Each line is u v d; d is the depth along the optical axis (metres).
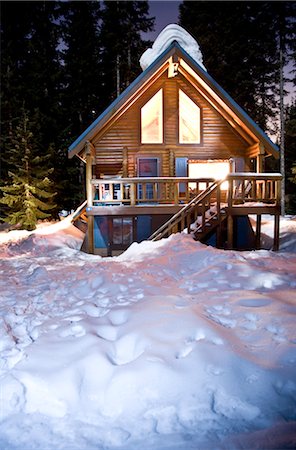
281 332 4.46
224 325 4.83
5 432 3.04
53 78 27.19
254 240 12.98
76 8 29.38
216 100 15.04
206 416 3.17
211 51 28.25
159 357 3.91
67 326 4.91
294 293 6.00
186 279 7.37
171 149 15.66
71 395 3.50
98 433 3.02
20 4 29.52
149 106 15.68
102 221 13.15
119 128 15.66
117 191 15.63
